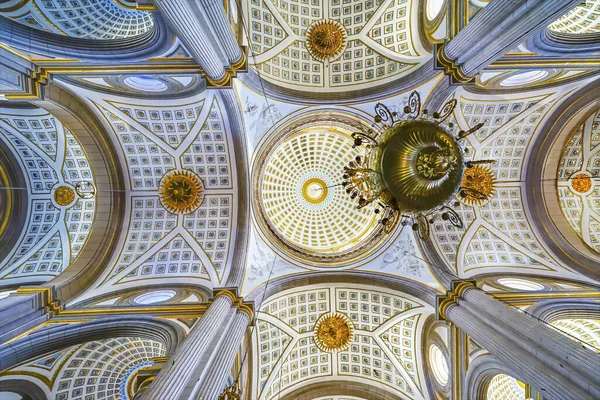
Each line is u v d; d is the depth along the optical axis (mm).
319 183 14727
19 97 8461
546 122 11703
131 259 11570
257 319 12016
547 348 6414
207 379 6660
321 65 12469
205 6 7129
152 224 12055
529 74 10250
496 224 12562
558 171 12227
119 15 10352
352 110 12430
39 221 11664
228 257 11891
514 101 11273
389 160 7340
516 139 12109
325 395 12945
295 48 12148
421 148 7109
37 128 10859
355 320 13328
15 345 7574
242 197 12250
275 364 12516
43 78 8539
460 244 12352
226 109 10875
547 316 9023
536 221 12227
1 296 10258
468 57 8922
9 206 11320
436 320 11312
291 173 14531
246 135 11805
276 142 12727
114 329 8930
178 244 12109
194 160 11875
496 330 7758
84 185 11508
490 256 12305
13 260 11211
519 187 12531
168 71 8961
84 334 8664
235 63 9398
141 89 10172
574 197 12281
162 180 11969
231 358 7730
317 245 14336
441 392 10961
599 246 11711
